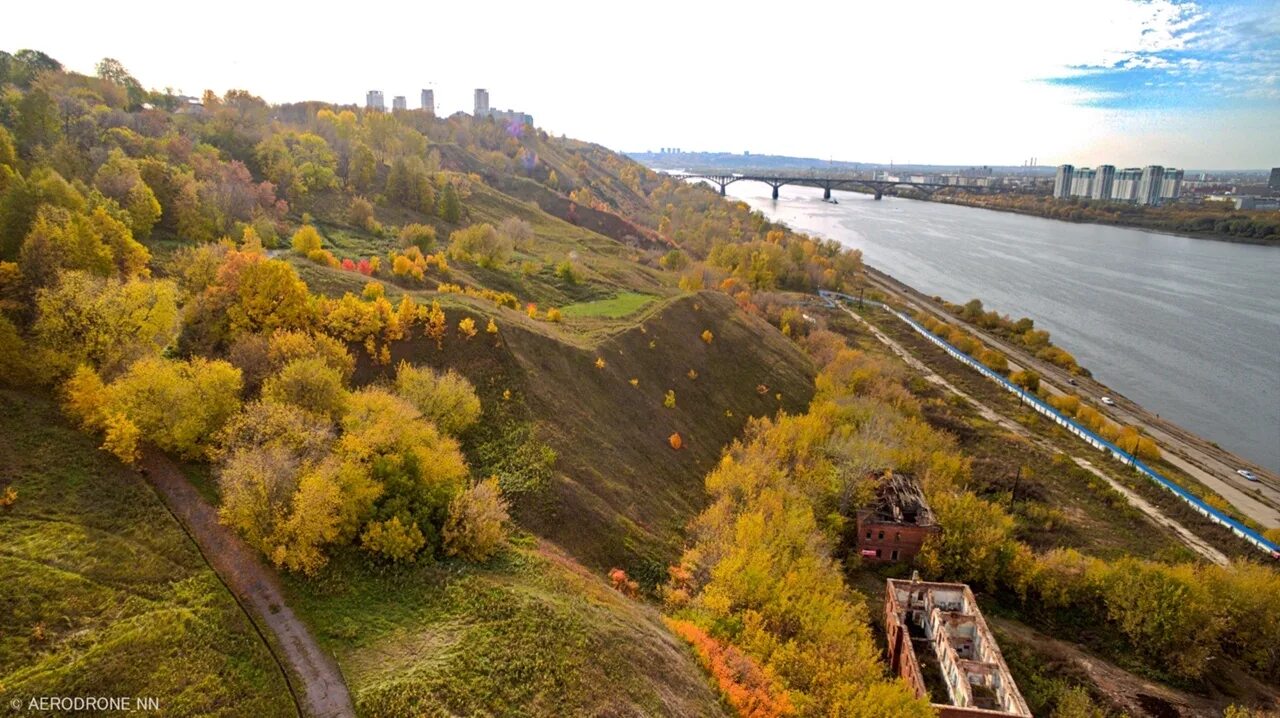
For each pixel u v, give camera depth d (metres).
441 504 44.78
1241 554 70.38
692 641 44.84
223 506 39.94
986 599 60.41
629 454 65.75
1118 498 79.38
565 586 44.09
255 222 91.06
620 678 37.34
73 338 46.62
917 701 42.12
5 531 34.16
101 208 59.75
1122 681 52.72
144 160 86.25
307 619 35.81
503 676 34.69
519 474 54.88
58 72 130.50
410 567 41.16
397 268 84.81
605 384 72.25
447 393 56.28
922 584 54.78
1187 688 52.47
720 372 89.50
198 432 43.28
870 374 101.06
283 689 31.84
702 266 142.62
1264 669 54.62
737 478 65.06
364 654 34.50
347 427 47.12
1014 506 75.62
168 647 31.53
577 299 106.69
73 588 32.66
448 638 36.38
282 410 44.56
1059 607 59.78
